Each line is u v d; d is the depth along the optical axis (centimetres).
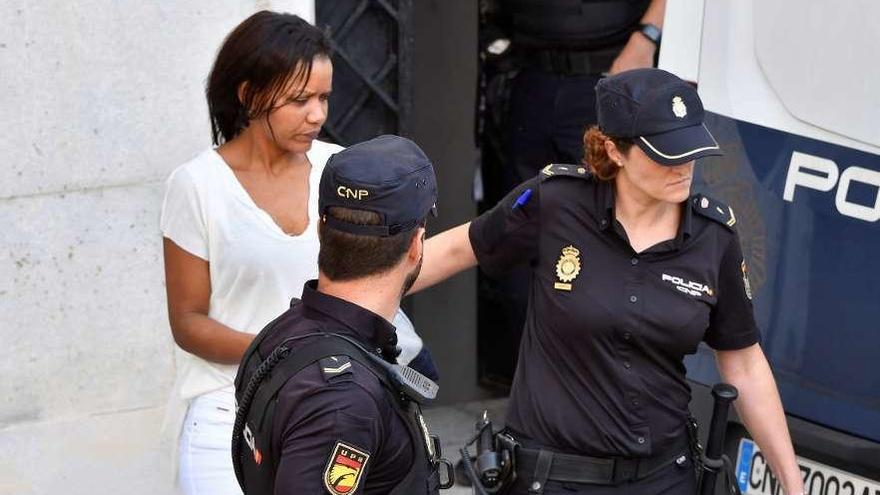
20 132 1020
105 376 1096
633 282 721
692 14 969
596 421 730
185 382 816
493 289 1402
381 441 538
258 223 777
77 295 1070
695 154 677
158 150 1070
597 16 1237
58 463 1097
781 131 907
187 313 794
